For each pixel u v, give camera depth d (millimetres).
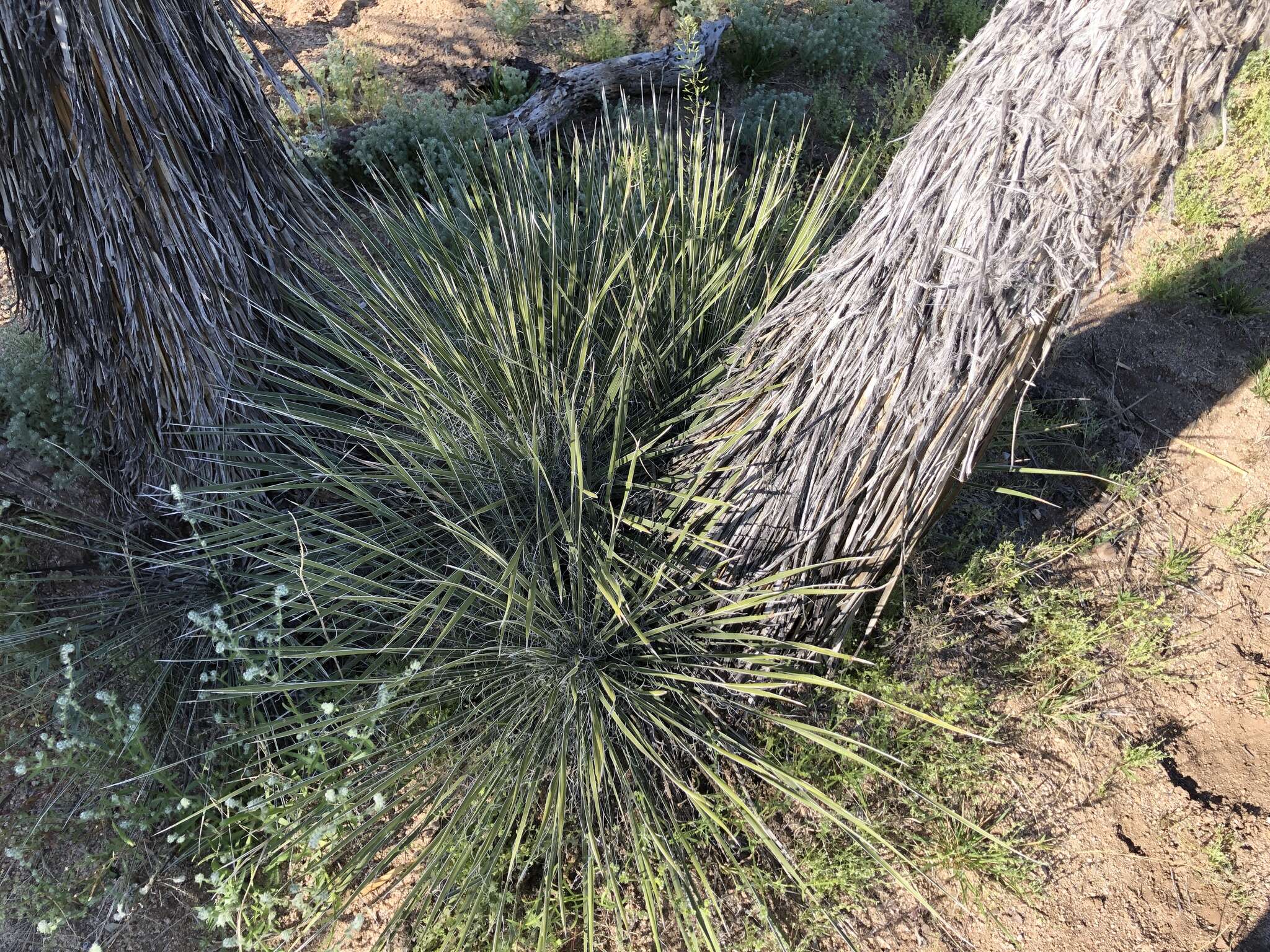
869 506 2236
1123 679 3123
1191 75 1612
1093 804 2836
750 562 2436
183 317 2588
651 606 2459
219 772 2516
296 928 2377
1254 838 2824
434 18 5312
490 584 2361
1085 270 1836
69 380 2857
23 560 2787
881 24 5578
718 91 5027
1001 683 3027
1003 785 2820
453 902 2314
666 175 3402
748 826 2451
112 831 2467
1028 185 1729
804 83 5363
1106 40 1608
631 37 5379
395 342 2922
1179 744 3018
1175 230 4570
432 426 2471
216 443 2811
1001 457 3578
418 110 4371
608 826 2447
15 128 2248
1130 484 3512
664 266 2926
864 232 2029
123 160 2326
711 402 2518
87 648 2662
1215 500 3615
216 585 2783
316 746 2268
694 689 2602
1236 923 2652
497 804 2359
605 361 2898
